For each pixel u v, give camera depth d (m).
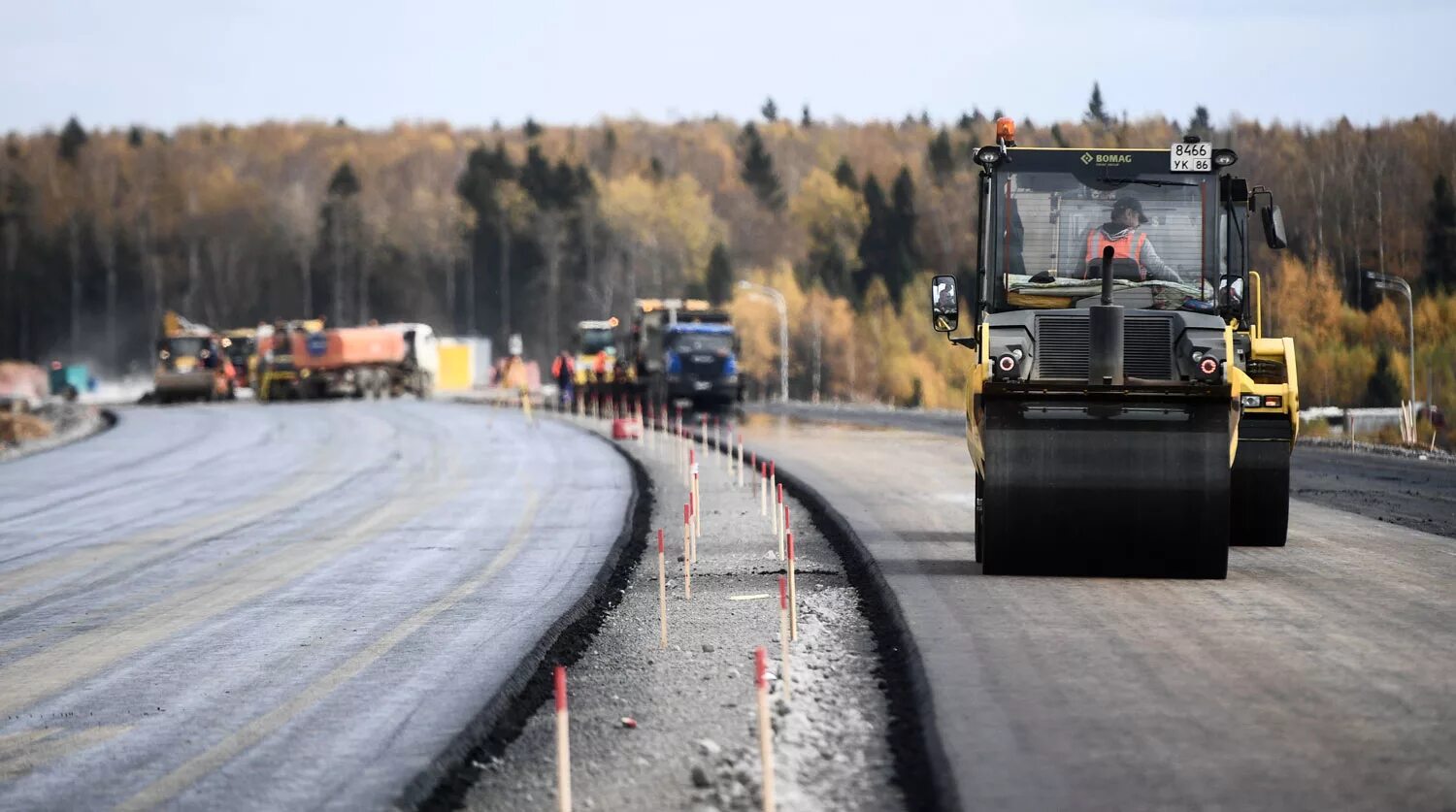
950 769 32.38
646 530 87.38
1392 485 104.12
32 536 94.69
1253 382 68.06
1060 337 58.66
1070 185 62.78
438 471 138.38
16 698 46.22
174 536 91.75
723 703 41.72
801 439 165.12
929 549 69.56
